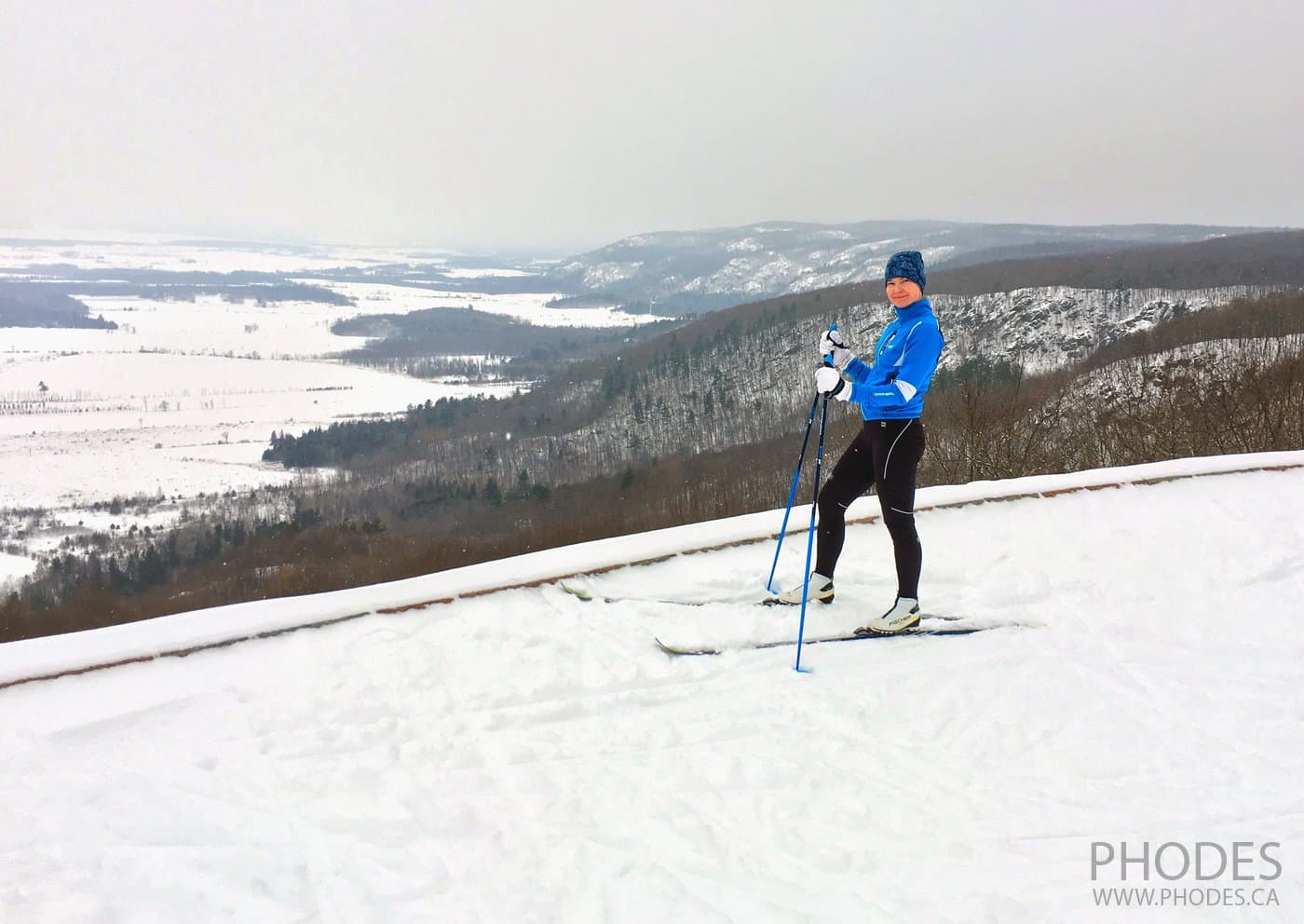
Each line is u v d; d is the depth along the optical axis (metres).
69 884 2.20
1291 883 2.17
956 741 2.89
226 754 2.80
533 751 2.84
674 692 3.24
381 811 2.53
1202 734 2.91
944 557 4.52
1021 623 3.79
